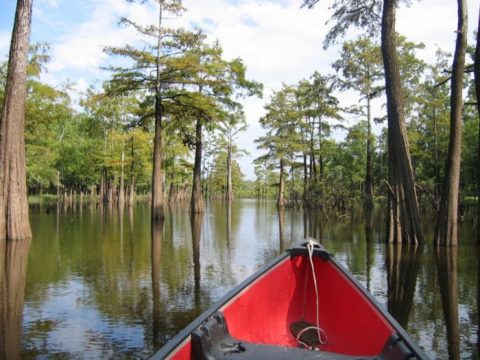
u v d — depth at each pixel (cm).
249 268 980
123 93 2225
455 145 1308
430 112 3241
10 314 627
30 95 2505
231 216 2836
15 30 1338
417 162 3759
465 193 2969
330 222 2291
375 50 3067
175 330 559
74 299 708
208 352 346
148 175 5100
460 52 1279
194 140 2733
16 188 1382
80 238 1505
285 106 3881
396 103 1387
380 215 2794
